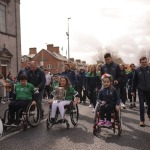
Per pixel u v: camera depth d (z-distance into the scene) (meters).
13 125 7.96
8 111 8.20
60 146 6.32
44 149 6.09
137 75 8.73
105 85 7.52
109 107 7.34
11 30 26.20
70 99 8.78
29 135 7.43
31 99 8.56
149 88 8.59
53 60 75.19
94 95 11.89
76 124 8.88
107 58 9.63
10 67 25.58
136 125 8.77
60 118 8.41
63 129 8.19
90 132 7.78
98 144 6.48
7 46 25.38
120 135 7.38
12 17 26.44
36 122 8.76
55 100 8.40
